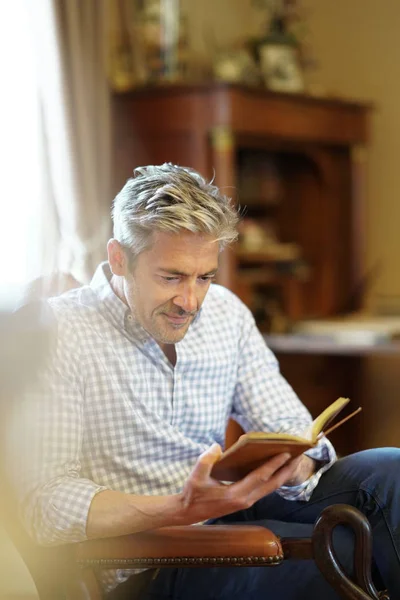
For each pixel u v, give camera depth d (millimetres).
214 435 2803
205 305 2830
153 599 2568
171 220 2357
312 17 6129
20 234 4598
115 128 5000
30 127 4582
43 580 2340
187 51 5246
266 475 2145
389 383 5941
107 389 2555
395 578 2492
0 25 4516
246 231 5328
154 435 2611
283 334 5062
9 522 2303
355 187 5652
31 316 1661
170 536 2246
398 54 5941
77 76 4566
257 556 2203
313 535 2229
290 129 5074
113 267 2549
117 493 2303
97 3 4688
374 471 2596
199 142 4730
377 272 6062
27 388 1641
